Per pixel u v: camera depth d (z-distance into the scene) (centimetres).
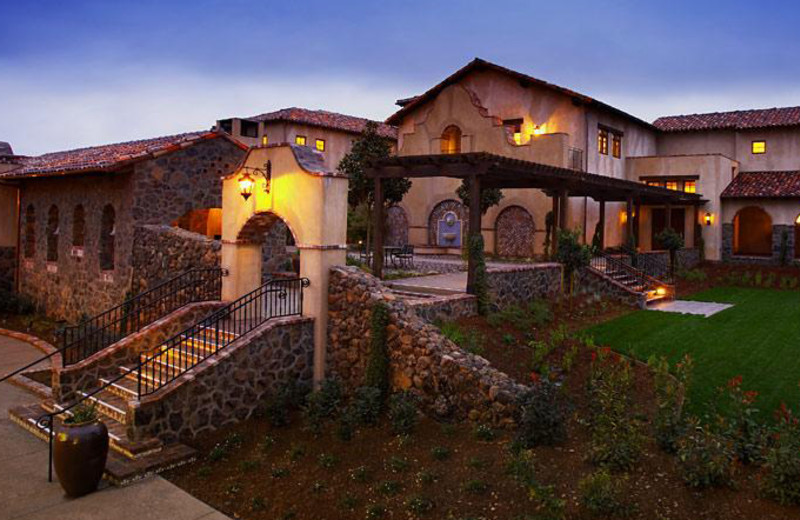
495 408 888
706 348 1320
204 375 980
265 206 1220
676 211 3086
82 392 1099
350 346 1112
